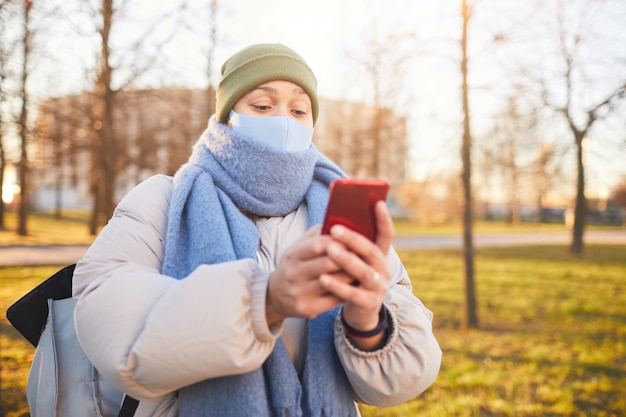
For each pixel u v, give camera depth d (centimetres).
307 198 130
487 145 743
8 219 2512
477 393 449
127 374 90
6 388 397
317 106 140
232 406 98
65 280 139
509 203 3794
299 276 81
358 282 84
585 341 643
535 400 437
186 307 88
